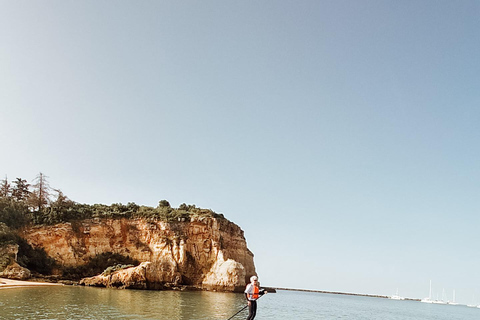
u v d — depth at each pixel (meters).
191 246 92.38
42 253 78.88
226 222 103.94
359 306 124.81
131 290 72.31
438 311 152.12
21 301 40.03
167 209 98.44
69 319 31.89
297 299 131.12
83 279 75.25
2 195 91.56
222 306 53.19
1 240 70.19
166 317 38.16
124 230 91.25
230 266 87.94
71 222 86.12
